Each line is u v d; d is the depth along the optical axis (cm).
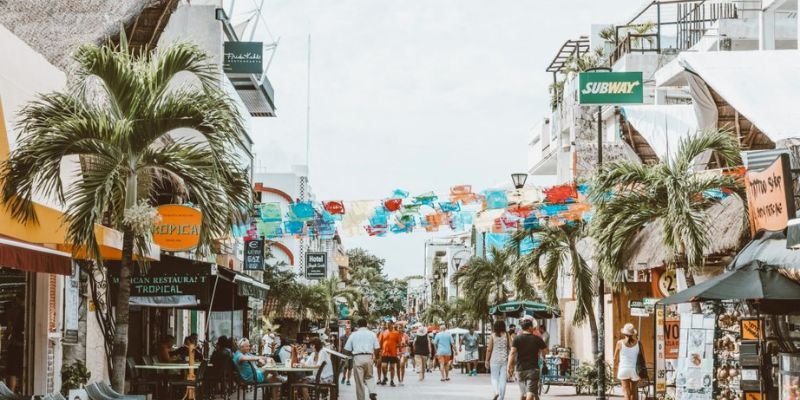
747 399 1520
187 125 1368
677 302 1382
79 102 1334
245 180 1402
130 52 2020
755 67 2203
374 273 16538
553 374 3080
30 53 1332
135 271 1858
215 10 3628
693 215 1917
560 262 3098
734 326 1823
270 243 5566
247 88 4331
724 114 2509
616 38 4638
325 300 6144
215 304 2661
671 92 3944
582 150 4306
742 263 1403
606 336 3631
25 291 1562
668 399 1958
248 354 2342
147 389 2117
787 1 3134
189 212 1575
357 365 2406
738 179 1977
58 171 1288
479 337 5009
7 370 1508
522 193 2233
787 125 1947
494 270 4956
